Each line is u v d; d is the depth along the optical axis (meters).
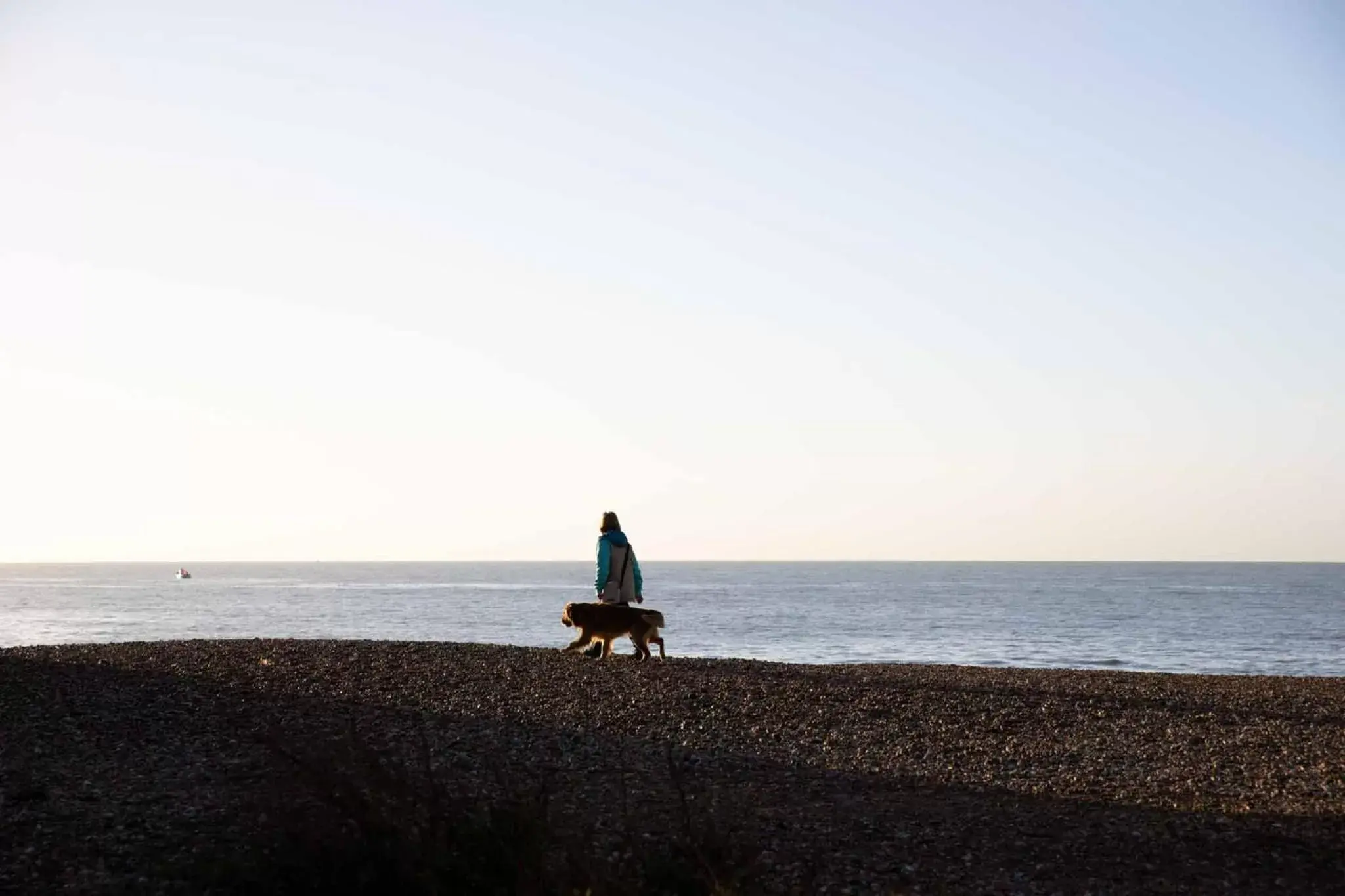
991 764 9.91
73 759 9.17
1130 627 52.75
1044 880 6.67
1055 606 78.69
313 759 6.62
